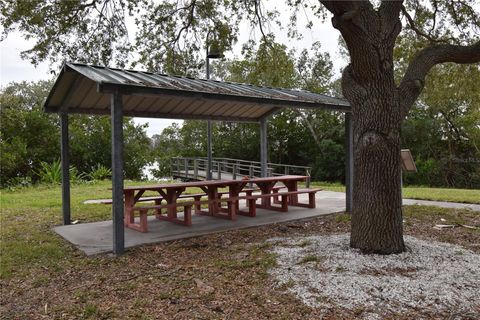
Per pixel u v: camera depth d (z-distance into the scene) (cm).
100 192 1285
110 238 600
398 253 456
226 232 634
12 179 1783
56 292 388
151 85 511
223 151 2794
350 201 805
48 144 2180
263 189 844
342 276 387
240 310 327
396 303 329
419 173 2436
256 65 942
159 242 568
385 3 471
